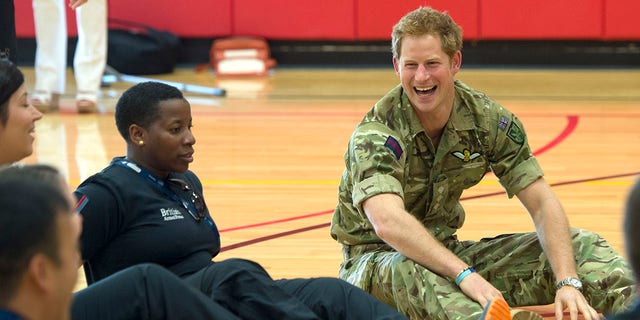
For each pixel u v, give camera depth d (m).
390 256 6.77
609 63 22.08
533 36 22.06
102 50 16.89
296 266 8.72
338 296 5.80
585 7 21.94
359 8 22.23
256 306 5.57
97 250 6.14
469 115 6.93
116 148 13.84
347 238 7.27
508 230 9.82
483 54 22.27
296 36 22.31
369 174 6.65
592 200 11.03
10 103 5.59
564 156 13.44
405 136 6.87
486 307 5.43
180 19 22.08
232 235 9.74
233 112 16.95
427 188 7.06
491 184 11.90
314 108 17.31
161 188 6.32
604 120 16.08
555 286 6.98
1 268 3.43
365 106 17.50
